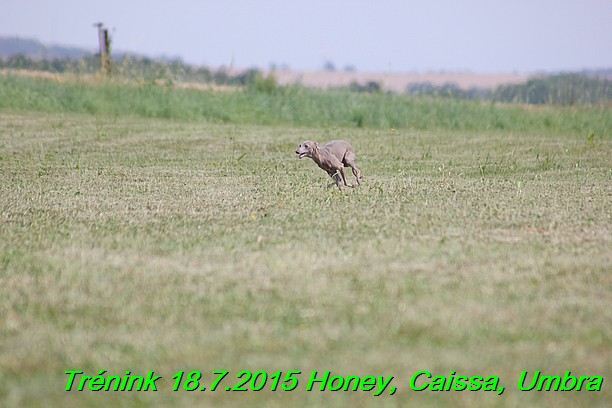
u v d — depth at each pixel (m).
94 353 22.25
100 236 34.72
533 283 27.62
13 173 54.59
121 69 107.00
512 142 75.69
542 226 36.97
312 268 29.17
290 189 47.62
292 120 94.19
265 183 50.44
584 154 67.12
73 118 89.25
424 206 41.69
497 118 94.12
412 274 28.48
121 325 24.14
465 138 79.50
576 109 98.62
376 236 34.41
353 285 27.28
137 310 25.27
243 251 31.80
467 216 39.00
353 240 33.62
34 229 36.22
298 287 27.09
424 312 24.61
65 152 65.62
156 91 100.19
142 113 95.88
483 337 22.98
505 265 29.73
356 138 78.19
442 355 21.92
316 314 24.61
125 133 78.06
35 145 69.19
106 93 99.12
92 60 110.44
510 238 34.41
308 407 19.58
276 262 29.88
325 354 22.03
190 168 58.00
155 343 22.80
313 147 46.22
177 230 35.88
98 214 39.72
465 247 32.44
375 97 101.31
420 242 33.28
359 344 22.58
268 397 20.03
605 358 21.86
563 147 71.69
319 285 27.27
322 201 43.06
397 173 56.44
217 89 104.12
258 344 22.61
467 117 94.19
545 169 58.53
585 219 38.75
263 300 25.91
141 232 35.47
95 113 95.06
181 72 108.88
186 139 74.75
